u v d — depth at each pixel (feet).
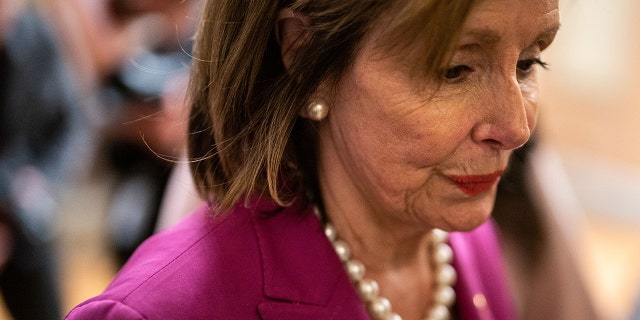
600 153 15.62
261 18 2.92
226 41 3.06
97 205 13.08
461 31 2.53
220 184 3.33
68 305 11.02
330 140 3.27
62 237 11.99
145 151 6.76
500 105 2.76
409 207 3.06
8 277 7.87
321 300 3.28
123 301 2.96
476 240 4.19
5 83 7.39
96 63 8.77
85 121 8.66
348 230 3.45
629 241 13.80
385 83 2.75
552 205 4.92
